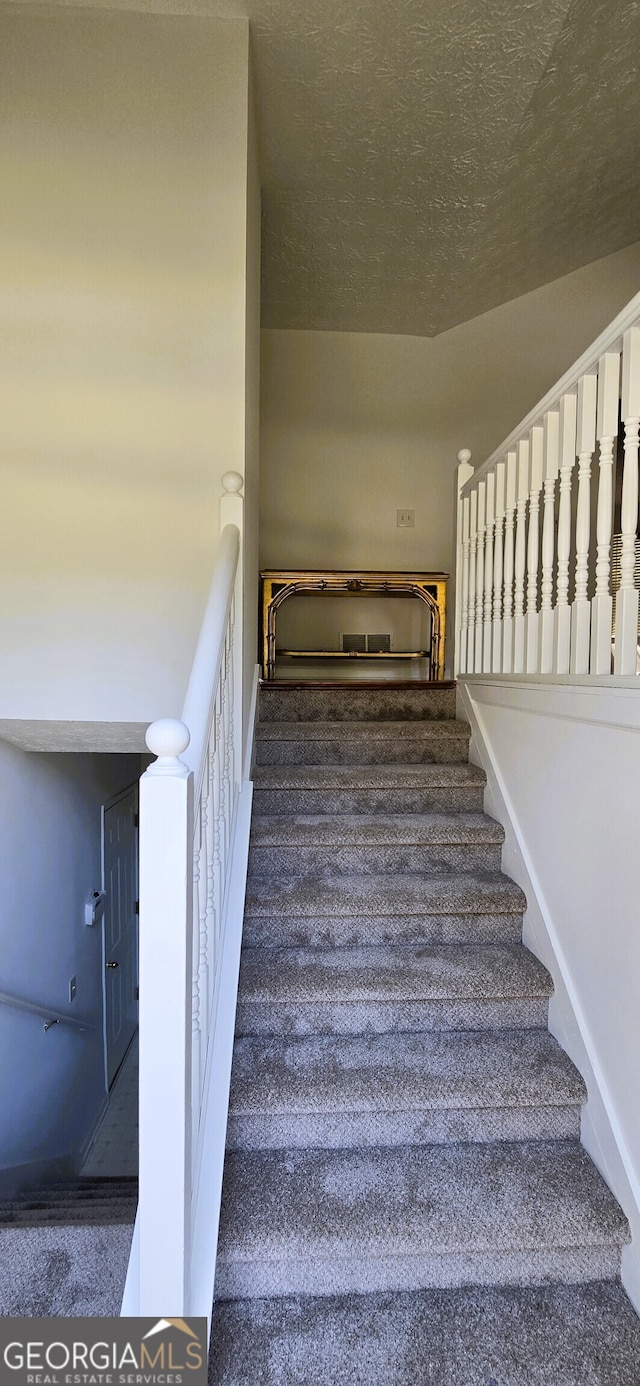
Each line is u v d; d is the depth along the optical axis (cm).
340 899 174
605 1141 128
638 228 293
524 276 327
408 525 375
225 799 148
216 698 125
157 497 185
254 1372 103
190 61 176
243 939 174
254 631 244
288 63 187
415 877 191
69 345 181
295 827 197
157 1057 83
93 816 314
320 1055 146
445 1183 126
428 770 225
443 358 364
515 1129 137
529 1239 116
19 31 175
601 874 136
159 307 181
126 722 188
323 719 269
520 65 189
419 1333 110
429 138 218
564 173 243
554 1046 150
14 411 181
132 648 187
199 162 179
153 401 183
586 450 153
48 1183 245
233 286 181
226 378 183
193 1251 101
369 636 383
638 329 128
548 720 166
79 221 179
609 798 133
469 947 174
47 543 184
